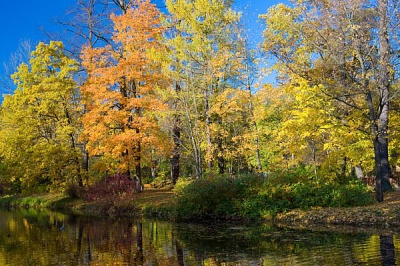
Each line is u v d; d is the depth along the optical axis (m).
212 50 20.42
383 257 8.33
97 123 20.59
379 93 14.31
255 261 8.68
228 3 21.09
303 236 11.32
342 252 8.98
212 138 23.11
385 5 13.68
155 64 20.69
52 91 23.69
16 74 24.88
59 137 24.95
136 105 19.80
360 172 20.66
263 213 15.25
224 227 14.09
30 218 20.16
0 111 31.42
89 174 24.97
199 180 17.42
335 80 14.98
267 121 26.25
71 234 13.95
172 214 17.12
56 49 25.06
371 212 13.07
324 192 15.28
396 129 17.84
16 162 25.95
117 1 24.53
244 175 17.34
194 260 9.13
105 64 20.97
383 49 13.82
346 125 15.70
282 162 25.81
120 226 15.57
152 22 20.36
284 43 16.55
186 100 20.44
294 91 17.59
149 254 10.02
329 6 14.11
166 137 20.95
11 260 9.77
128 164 20.25
